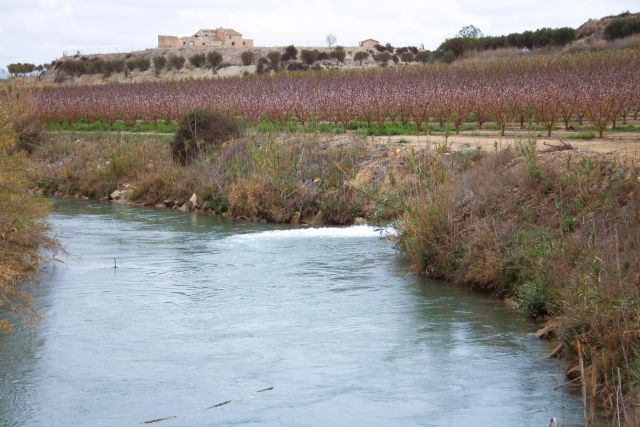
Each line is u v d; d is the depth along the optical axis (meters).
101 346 13.90
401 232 21.27
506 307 16.22
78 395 11.65
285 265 20.48
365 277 19.06
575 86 44.97
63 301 16.98
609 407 10.76
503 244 17.62
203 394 11.67
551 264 15.36
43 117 56.91
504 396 11.45
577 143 27.48
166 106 53.34
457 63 89.31
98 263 21.00
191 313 15.99
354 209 27.41
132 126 52.56
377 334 14.49
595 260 13.31
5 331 14.77
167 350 13.65
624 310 11.60
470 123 41.03
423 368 12.68
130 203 34.88
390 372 12.52
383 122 40.56
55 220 29.22
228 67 141.50
